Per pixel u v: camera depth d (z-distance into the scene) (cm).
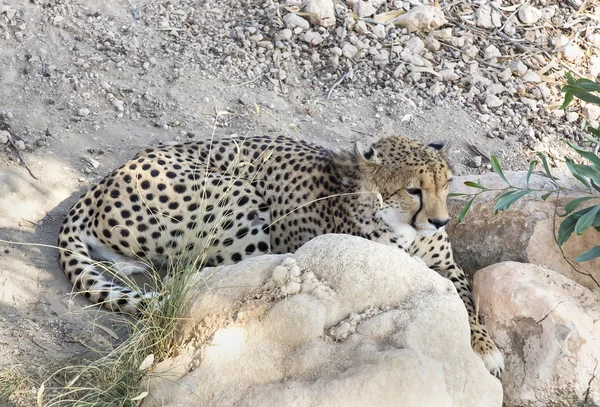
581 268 592
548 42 915
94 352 514
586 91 627
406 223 589
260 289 511
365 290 498
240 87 809
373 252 512
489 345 531
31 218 628
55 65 782
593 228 592
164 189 611
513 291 536
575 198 609
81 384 484
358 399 443
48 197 650
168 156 631
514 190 632
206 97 789
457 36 895
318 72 842
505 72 864
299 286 501
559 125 841
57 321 541
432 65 863
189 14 870
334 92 824
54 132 718
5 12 810
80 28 824
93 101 761
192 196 616
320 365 468
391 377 446
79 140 716
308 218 624
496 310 542
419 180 570
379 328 482
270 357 477
